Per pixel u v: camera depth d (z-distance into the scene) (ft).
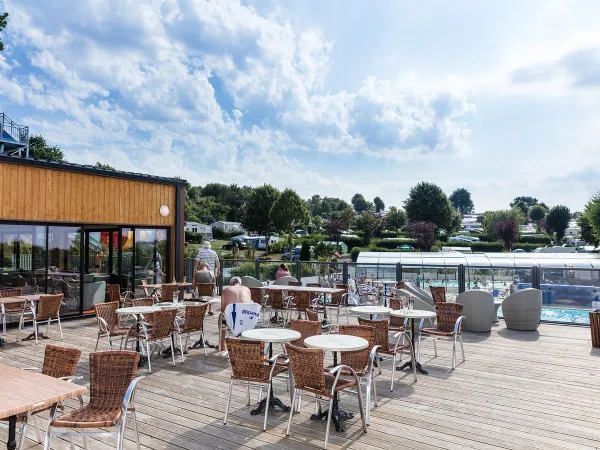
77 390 9.43
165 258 43.29
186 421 14.78
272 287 31.68
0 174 30.48
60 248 34.58
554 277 34.37
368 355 15.08
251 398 17.10
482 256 74.13
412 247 181.57
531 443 13.15
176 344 26.02
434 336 23.08
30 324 32.58
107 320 23.06
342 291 31.91
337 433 13.80
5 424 10.48
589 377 19.99
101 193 37.17
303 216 190.49
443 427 14.30
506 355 24.03
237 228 269.23
